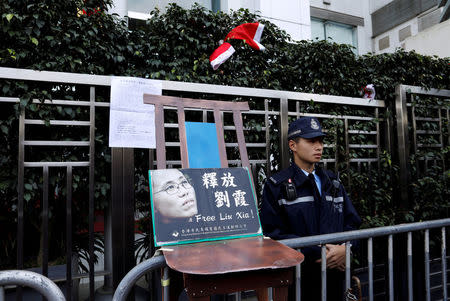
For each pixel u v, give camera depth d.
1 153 2.65
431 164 4.14
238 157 3.32
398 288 3.39
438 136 4.18
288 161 3.23
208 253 1.29
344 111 3.77
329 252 1.80
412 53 4.20
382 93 3.99
